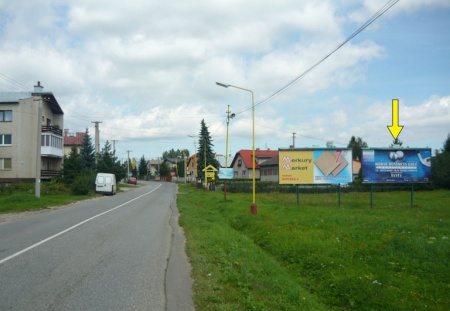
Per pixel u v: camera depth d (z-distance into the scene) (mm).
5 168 45344
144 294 6410
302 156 25500
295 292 7152
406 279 7883
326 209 20750
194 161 94750
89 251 9984
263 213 18953
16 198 25906
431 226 13008
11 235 12672
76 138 77438
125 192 52688
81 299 6062
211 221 17531
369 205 24531
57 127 51156
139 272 7875
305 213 18422
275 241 12422
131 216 19688
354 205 24672
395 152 25156
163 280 7293
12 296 6145
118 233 13422
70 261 8742
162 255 9633
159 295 6367
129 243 11359
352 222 14484
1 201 25438
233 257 9500
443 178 41438
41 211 22281
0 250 9969
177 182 107625
